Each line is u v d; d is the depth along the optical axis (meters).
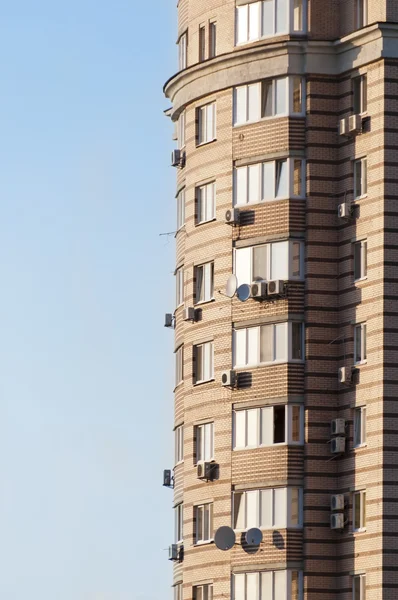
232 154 199.00
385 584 180.00
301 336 192.12
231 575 192.62
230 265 198.00
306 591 187.12
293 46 194.38
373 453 183.62
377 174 187.25
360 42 190.88
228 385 195.12
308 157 193.88
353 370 187.75
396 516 181.25
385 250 185.38
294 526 188.88
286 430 190.62
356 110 192.12
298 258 193.25
